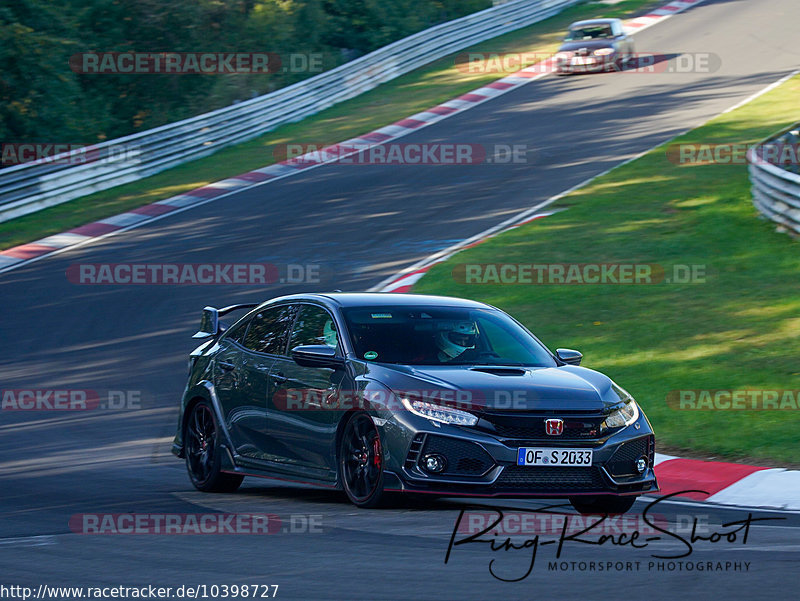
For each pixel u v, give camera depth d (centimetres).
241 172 10250
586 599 1617
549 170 9431
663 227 7075
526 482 2312
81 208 9144
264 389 2742
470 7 18812
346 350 2575
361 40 17300
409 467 2316
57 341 5622
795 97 11700
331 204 8744
